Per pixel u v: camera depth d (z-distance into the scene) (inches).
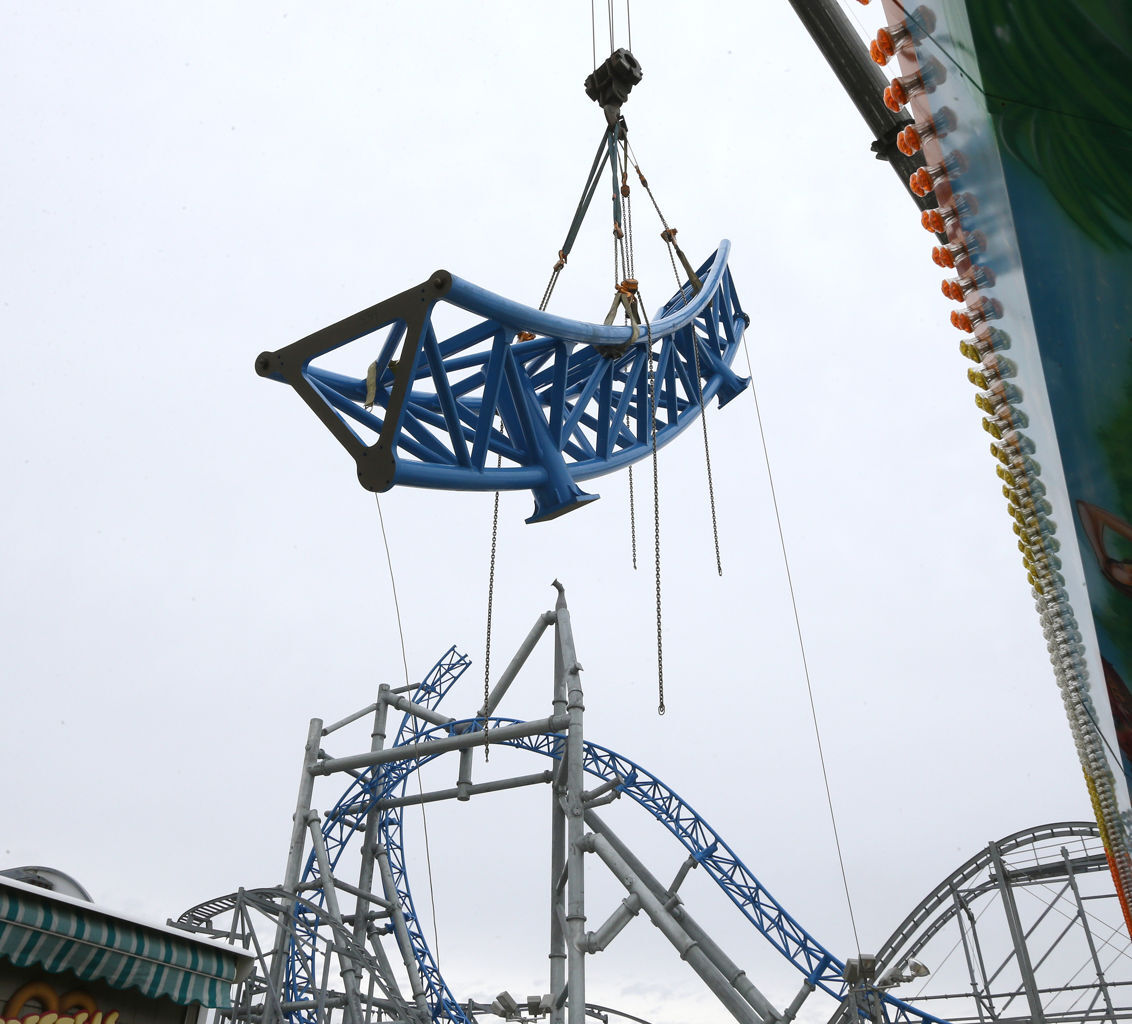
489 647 804.6
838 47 471.5
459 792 1390.3
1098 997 1546.5
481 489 687.1
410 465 636.7
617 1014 1770.4
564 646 1235.2
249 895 1278.3
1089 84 163.0
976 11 163.8
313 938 1284.4
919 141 204.2
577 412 783.7
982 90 170.7
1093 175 166.6
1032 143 169.9
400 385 610.2
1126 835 297.4
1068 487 185.3
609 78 913.5
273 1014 1154.0
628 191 928.3
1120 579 188.2
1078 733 284.4
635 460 880.9
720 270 1099.9
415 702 1663.4
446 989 1462.8
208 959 496.1
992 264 189.2
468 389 748.0
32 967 441.1
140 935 467.5
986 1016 1608.0
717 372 1110.4
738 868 1248.2
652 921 1075.9
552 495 732.7
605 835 1284.4
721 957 1092.5
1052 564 219.9
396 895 1523.1
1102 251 167.6
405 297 604.7
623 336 806.5
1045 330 174.4
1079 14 157.8
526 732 1202.0
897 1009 1187.3
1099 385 172.9
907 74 197.0
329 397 659.4
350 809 1528.1
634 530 820.0
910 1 181.0
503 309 644.7
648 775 1326.3
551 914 1243.2
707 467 890.1
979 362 216.2
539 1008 1398.9
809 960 1209.4
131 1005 477.7
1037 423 194.2
